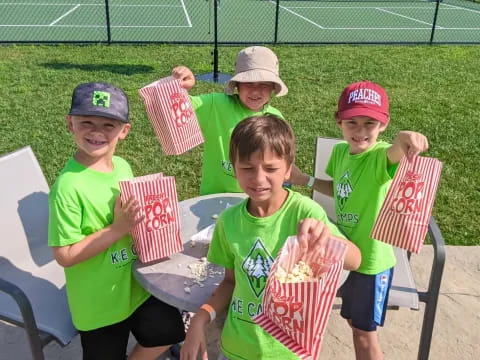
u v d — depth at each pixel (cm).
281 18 1644
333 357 275
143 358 231
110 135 212
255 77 280
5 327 291
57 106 673
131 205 196
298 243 150
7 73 834
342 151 257
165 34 1338
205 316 182
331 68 930
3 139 558
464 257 361
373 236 206
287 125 177
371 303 232
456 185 471
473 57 1066
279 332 154
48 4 1800
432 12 1870
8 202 258
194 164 508
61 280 262
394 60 1015
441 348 282
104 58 972
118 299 216
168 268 212
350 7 1948
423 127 627
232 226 184
